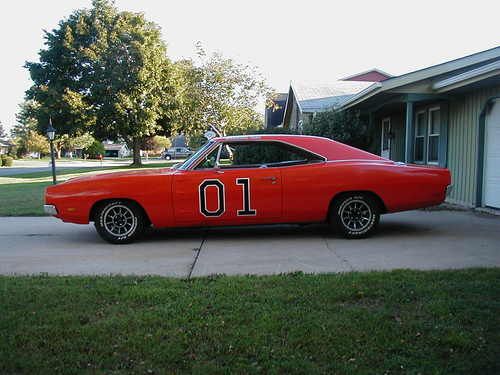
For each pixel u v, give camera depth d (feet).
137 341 11.16
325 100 72.54
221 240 24.18
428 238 23.73
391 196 23.67
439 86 34.27
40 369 10.09
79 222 23.47
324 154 24.11
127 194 23.04
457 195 36.99
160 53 126.93
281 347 10.85
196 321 12.26
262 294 14.29
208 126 87.61
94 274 17.60
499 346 10.75
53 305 13.58
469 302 13.35
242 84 86.74
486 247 21.47
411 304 13.34
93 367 10.16
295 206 23.36
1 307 13.43
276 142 24.13
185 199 23.11
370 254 20.42
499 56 35.01
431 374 9.73
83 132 127.54
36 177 90.68
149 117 124.88
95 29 127.65
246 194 23.15
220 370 9.90
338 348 10.78
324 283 15.33
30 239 25.09
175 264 19.13
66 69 129.59
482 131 33.30
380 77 91.30
